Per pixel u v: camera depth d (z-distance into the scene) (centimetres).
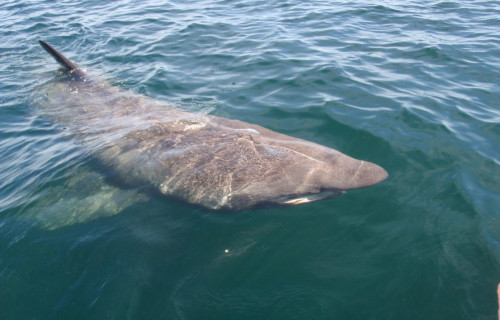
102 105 755
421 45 1016
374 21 1238
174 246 457
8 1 1727
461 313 369
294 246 455
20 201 529
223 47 1062
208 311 380
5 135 697
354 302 386
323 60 939
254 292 401
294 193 500
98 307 381
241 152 552
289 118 700
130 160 584
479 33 1094
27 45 1138
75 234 476
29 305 385
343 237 463
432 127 655
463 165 562
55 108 773
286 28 1191
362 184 504
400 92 777
